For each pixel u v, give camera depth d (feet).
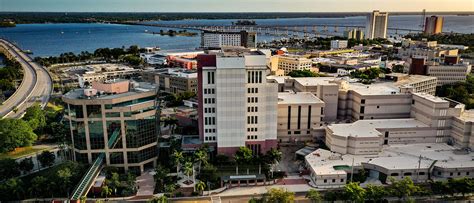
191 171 484.74
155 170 513.45
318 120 650.02
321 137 640.58
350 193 432.66
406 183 445.78
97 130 512.63
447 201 463.42
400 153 562.25
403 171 505.66
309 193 440.45
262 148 578.25
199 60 542.98
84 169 502.79
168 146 583.17
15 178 474.90
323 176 499.51
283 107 636.48
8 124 606.14
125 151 524.52
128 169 532.32
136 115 510.17
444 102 584.81
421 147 585.22
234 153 568.41
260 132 571.69
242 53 576.61
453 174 510.99
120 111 506.07
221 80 533.96
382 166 512.63
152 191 488.02
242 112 551.18
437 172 514.68
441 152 563.07
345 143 556.92
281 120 645.10
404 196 465.06
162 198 429.38
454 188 453.58
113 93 532.73
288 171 548.31
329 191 466.70
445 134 601.21
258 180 511.81
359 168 520.01
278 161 555.69
